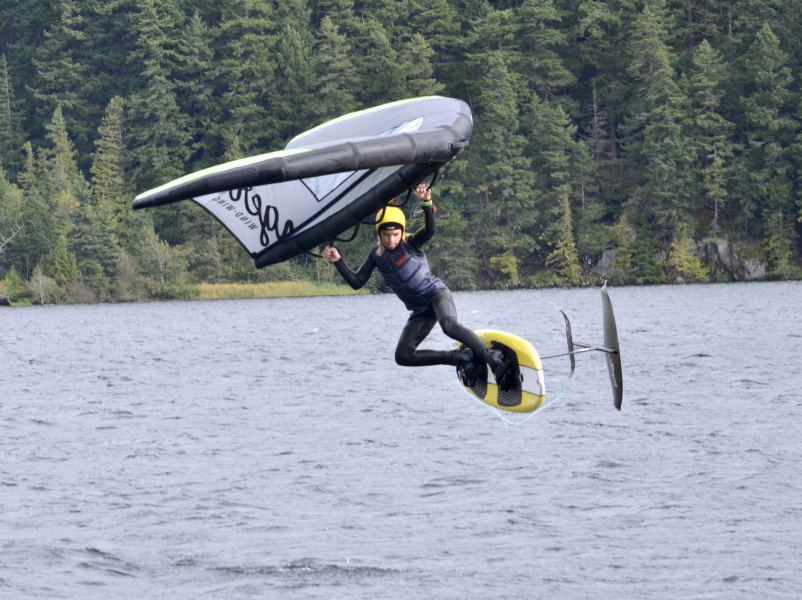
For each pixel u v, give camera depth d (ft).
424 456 234.17
